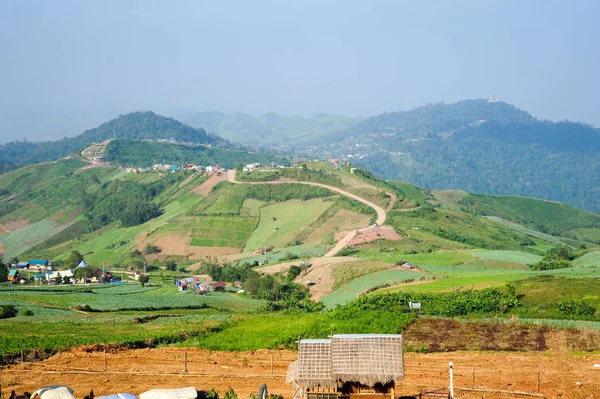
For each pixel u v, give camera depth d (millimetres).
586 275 100562
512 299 80125
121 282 163625
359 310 78438
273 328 66375
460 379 44250
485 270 129125
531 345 57031
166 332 67625
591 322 66438
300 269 142750
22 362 51875
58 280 163125
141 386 43344
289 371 36219
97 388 42812
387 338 33812
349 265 135125
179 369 48750
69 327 75125
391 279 116625
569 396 39500
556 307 78188
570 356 52344
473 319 70125
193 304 108688
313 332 62625
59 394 35156
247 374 46438
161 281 164125
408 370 47469
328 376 33156
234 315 91500
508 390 41000
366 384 33000
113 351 57062
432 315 76125
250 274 150250
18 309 94188
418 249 167000
